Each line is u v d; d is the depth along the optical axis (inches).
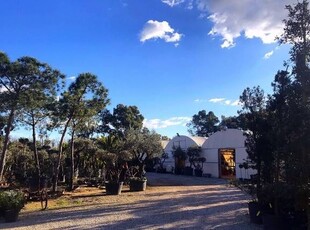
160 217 392.5
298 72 240.4
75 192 704.4
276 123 276.5
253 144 346.6
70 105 685.3
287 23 246.2
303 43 241.4
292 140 239.9
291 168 238.2
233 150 1037.2
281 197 282.2
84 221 382.0
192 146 1200.8
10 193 424.5
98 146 831.7
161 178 1066.1
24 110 626.2
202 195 606.2
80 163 964.0
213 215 396.2
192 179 1013.2
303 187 235.1
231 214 398.3
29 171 816.9
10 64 572.4
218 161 1090.7
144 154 892.6
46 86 604.4
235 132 1027.3
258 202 333.4
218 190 684.1
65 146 860.6
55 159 797.2
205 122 2517.2
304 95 236.5
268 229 294.0
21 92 591.5
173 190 717.3
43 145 918.4
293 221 290.5
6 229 357.1
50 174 769.6
